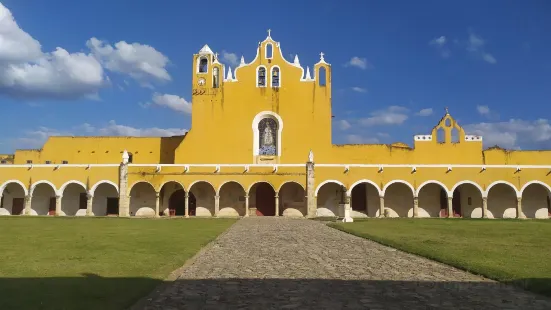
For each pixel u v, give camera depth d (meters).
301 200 51.03
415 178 49.12
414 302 9.38
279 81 53.69
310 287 10.86
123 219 42.44
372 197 51.28
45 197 52.72
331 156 52.47
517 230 27.45
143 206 51.97
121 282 11.07
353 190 51.69
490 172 48.78
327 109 53.22
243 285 11.10
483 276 12.23
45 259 14.73
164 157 57.84
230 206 51.16
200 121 53.31
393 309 8.83
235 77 53.97
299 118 53.12
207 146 52.91
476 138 53.44
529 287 10.49
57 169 50.53
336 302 9.38
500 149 53.88
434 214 51.25
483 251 16.81
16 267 13.09
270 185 51.78
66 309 8.49
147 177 49.91
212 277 12.15
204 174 49.75
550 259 14.69
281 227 31.69
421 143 53.44
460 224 34.16
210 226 32.44
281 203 51.06
